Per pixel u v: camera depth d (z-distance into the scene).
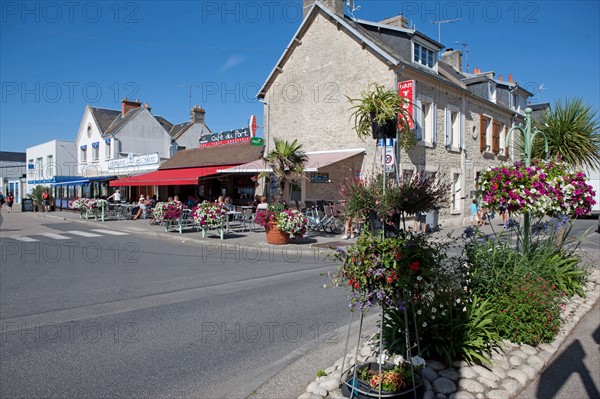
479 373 3.80
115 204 24.31
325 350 4.71
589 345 4.58
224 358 4.55
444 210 19.36
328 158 16.61
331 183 17.67
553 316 4.54
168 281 8.43
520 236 6.41
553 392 3.61
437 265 3.52
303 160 16.28
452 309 4.21
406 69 16.70
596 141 9.35
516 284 4.67
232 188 23.12
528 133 6.49
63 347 4.85
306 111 19.00
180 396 3.73
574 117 9.39
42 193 35.00
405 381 3.46
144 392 3.79
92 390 3.82
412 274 3.28
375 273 3.25
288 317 6.00
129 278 8.72
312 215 16.73
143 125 33.47
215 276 8.95
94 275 9.04
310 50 18.91
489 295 4.67
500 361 4.06
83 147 36.72
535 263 5.89
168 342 5.02
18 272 9.36
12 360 4.48
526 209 5.34
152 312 6.26
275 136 20.22
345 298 7.04
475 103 21.89
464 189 20.70
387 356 3.81
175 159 27.20
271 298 7.07
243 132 24.67
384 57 16.38
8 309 6.44
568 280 6.24
